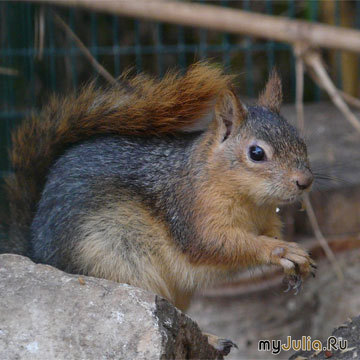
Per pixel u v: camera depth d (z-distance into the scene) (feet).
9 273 25.34
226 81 31.12
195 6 42.42
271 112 30.63
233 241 29.27
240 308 47.60
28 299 24.18
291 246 29.14
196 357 25.72
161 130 31.58
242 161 28.99
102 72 42.93
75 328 23.24
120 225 29.40
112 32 64.18
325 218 49.73
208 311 47.91
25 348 22.77
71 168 30.35
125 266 29.22
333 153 51.60
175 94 30.99
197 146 30.35
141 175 30.32
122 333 23.03
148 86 31.53
